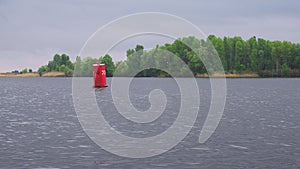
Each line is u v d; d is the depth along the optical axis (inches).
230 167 815.7
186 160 876.6
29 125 1446.9
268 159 876.0
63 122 1540.4
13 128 1363.2
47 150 976.3
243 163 845.2
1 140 1115.9
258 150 969.5
